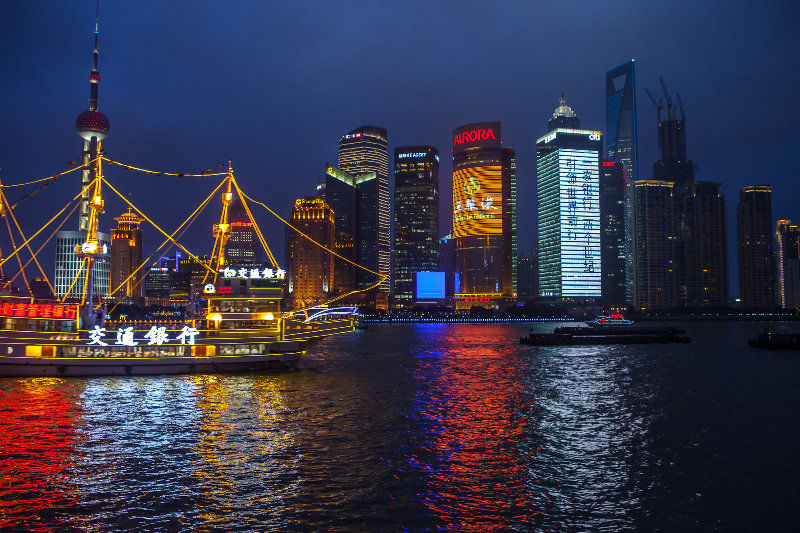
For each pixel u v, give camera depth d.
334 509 39.00
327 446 54.81
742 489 43.06
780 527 36.22
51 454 51.09
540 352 171.62
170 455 51.03
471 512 38.69
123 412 69.00
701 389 92.56
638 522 37.06
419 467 48.38
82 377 92.56
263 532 35.31
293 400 79.44
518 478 45.62
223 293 103.00
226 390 85.69
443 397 84.25
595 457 51.66
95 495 41.09
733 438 58.72
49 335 91.19
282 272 105.69
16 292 97.38
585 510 39.06
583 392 89.81
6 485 42.97
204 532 35.25
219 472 46.47
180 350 97.81
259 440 56.69
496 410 74.25
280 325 104.69
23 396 77.88
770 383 99.56
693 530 35.88
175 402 75.69
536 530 35.91
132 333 95.00
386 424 64.94
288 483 44.00
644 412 72.94
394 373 114.56
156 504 39.50
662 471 47.53
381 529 35.88
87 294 97.62
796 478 45.59
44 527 35.66
